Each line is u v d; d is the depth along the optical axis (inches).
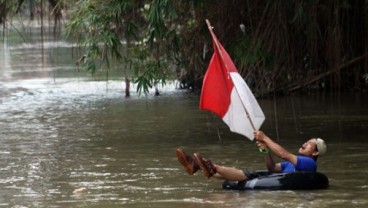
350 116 1568.7
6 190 962.7
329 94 1856.5
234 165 1110.4
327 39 1675.7
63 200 897.5
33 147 1301.7
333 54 1695.4
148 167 1106.7
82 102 1929.1
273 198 876.6
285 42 1535.4
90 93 2105.1
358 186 946.1
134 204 867.4
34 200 900.6
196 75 1994.3
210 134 1405.0
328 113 1615.4
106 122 1583.4
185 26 1459.2
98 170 1090.7
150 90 2113.7
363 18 1715.1
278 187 918.4
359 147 1238.9
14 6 1697.8
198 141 1333.7
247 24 1480.1
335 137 1339.8
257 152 1216.8
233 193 914.7
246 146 1275.8
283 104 1749.5
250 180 927.7
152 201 880.9
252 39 1430.9
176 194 917.8
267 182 921.5
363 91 1876.2
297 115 1599.4
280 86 1830.7
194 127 1488.7
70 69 2719.0
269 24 1494.8
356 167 1079.0
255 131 944.9
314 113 1617.9
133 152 1235.9
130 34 1363.2
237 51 1412.4
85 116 1681.8
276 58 1552.7
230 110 979.9
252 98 976.3
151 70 1403.8
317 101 1781.5
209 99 980.6
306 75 1813.5
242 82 977.5
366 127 1434.5
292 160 933.8
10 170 1100.5
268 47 1496.1
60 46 3526.1
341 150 1215.6
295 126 1470.2
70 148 1284.4
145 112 1716.3
